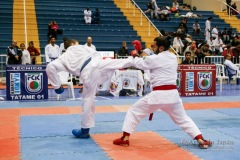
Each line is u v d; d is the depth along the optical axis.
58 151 5.02
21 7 21.50
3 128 6.55
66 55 5.51
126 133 5.30
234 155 4.86
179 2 28.38
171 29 22.86
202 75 11.95
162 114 8.05
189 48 17.33
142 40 20.91
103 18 22.48
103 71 5.50
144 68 5.16
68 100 10.54
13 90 10.53
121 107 9.20
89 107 5.63
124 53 15.41
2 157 4.72
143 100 5.23
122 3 24.88
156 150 5.10
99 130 6.43
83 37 20.02
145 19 23.33
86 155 4.83
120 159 4.65
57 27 19.39
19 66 10.53
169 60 5.11
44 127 6.66
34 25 20.11
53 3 22.75
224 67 14.47
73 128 6.58
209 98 11.24
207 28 22.02
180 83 11.82
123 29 21.89
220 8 28.31
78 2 23.50
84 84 5.51
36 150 5.08
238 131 6.37
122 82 11.60
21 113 8.23
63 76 10.80
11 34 18.78
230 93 12.84
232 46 20.11
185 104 9.84
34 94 10.66
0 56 15.70
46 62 13.98
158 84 5.09
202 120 7.46
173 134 6.11
